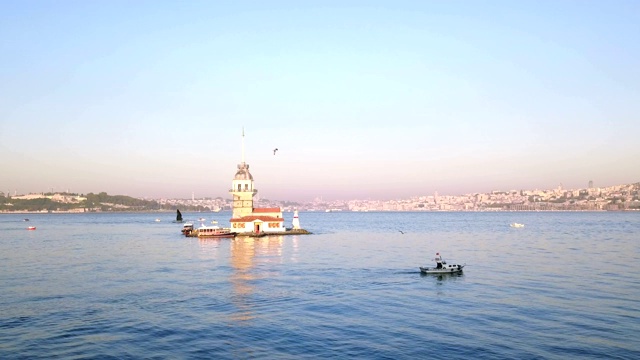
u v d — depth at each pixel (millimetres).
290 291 65438
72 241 158000
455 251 118562
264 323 49719
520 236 174625
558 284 69562
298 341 44156
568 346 42281
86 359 39969
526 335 45312
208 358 40219
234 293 64125
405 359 39688
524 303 57594
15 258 106125
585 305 56406
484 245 136375
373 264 92875
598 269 84125
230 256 107938
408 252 116500
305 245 136750
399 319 50906
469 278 75375
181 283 71812
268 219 177750
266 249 124375
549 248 124875
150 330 47438
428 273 79188
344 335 45719
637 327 47406
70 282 73000
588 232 196000
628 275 77312
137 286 69438
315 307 56250
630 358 39531
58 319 51281
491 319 50594
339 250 121625
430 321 50094
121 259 103312
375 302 58656
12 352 41469
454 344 43000
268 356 40562
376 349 42000
